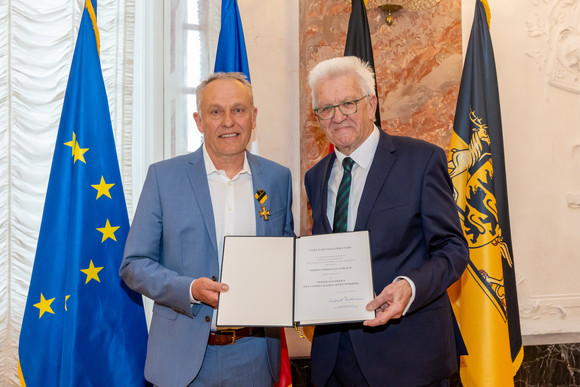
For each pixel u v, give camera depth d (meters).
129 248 2.01
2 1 3.03
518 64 4.03
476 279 2.95
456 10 3.83
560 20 4.07
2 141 3.02
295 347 3.53
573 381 3.98
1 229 2.99
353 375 1.99
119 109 3.28
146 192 2.08
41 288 2.44
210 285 1.83
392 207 1.95
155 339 2.00
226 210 2.09
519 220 4.00
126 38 3.31
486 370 2.88
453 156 3.12
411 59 3.79
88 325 2.35
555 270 4.02
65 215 2.48
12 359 2.96
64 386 2.29
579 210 4.04
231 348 1.99
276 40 3.74
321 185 2.18
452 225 1.91
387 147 2.05
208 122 2.05
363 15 3.11
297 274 1.86
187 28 3.44
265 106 3.70
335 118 2.03
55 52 3.11
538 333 3.95
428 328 1.91
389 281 1.92
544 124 4.05
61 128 2.52
